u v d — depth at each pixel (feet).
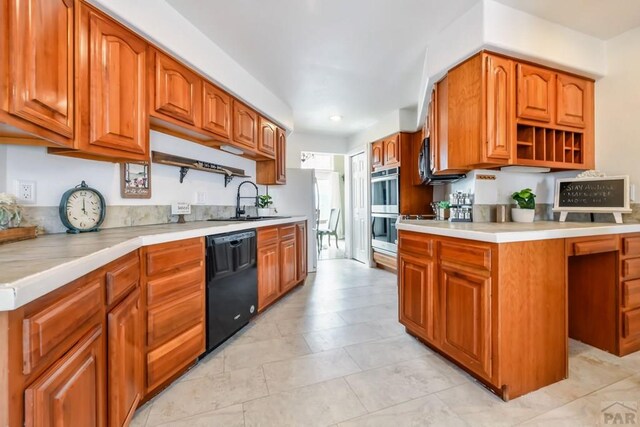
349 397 4.97
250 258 7.98
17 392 2.12
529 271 5.03
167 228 6.16
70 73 4.34
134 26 5.32
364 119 14.67
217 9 6.28
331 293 11.03
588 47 7.32
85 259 2.93
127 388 3.99
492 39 6.12
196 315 5.90
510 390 4.89
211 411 4.65
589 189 7.36
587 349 6.67
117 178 6.37
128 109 5.36
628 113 7.23
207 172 9.31
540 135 7.37
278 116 11.59
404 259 7.22
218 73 7.73
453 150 7.23
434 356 6.33
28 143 4.33
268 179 11.96
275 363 6.07
